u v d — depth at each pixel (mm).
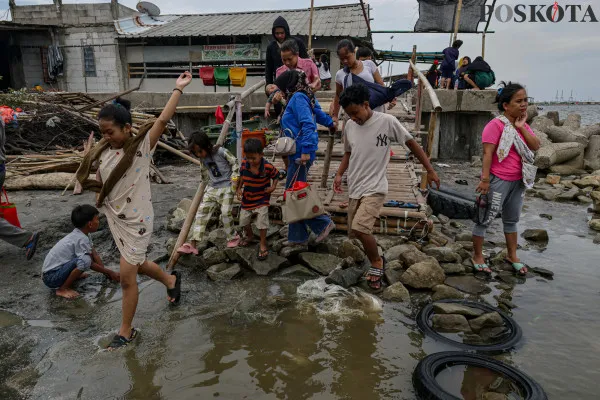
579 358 3174
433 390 2645
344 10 19344
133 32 18141
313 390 2838
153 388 2836
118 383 2877
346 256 4797
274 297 4047
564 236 5891
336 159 7953
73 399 2715
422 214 5191
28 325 3598
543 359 3158
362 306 3947
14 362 3094
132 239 3275
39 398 2723
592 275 4609
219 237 5109
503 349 3238
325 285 4273
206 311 3844
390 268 4539
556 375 2977
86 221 4129
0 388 2812
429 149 5973
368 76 5582
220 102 13453
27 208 6516
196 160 10102
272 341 3393
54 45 18672
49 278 4016
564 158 10656
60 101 11820
